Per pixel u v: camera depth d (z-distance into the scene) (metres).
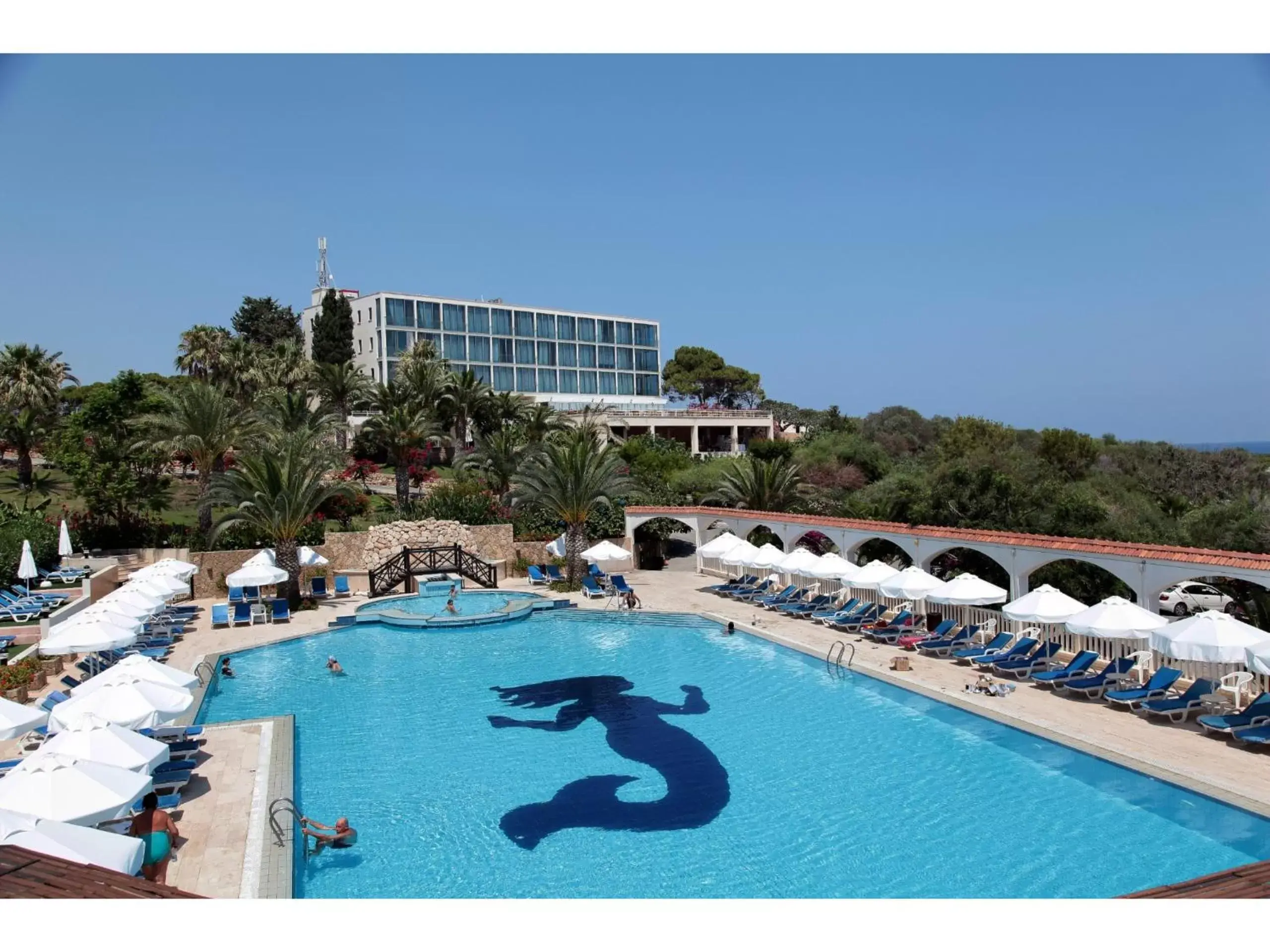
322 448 34.84
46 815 9.09
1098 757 13.59
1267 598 24.17
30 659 19.98
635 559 37.62
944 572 30.09
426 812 12.95
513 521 38.16
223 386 43.56
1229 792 11.73
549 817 12.70
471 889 10.63
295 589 29.34
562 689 19.70
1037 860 10.99
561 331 89.12
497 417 55.00
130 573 31.77
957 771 14.02
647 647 23.95
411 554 34.47
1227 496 49.12
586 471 32.34
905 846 11.50
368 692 19.78
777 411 99.75
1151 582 17.77
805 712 17.42
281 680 21.00
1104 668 17.34
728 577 34.22
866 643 22.41
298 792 13.77
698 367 105.75
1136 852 11.12
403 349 76.38
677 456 56.81
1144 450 58.31
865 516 37.06
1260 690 15.15
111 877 5.74
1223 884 5.73
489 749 15.77
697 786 13.75
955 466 33.31
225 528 28.66
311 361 62.03
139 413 42.72
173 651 23.47
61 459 36.59
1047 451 50.97
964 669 19.31
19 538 30.48
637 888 10.58
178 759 13.80
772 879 10.71
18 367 42.69
